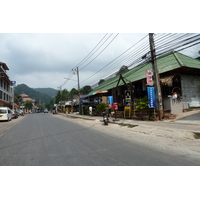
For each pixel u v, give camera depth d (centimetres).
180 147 548
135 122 1231
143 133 839
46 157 468
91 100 3114
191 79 1455
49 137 784
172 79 1386
